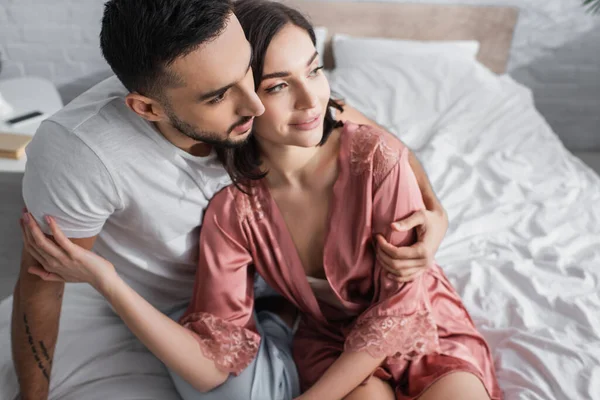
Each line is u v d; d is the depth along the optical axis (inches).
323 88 36.5
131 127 37.3
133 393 42.8
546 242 60.7
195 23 30.0
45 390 42.5
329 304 44.1
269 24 33.8
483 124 83.0
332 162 40.6
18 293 39.8
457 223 63.2
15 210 75.5
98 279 36.5
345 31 101.6
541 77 107.6
